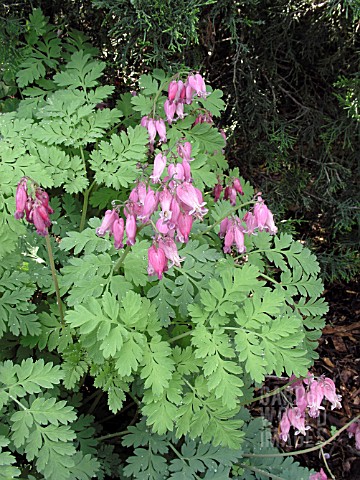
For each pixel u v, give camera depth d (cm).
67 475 35
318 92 75
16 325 40
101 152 45
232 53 68
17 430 35
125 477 42
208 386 37
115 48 62
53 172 44
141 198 38
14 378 36
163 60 55
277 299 39
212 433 39
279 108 74
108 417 48
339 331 70
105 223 38
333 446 57
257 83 70
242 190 52
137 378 43
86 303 39
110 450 44
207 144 49
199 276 43
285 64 73
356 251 73
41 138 45
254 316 39
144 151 45
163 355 37
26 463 43
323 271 73
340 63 72
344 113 70
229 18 61
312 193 75
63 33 62
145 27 53
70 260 41
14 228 40
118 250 43
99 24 61
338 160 74
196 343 38
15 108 56
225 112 71
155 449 41
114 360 40
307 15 69
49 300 47
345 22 68
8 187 41
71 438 36
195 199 36
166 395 40
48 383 36
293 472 44
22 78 53
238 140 72
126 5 52
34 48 55
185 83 47
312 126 71
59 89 54
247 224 43
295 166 73
